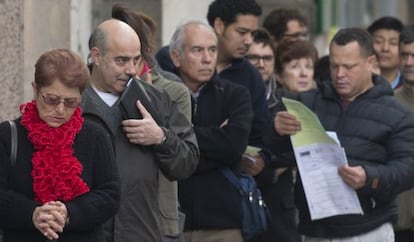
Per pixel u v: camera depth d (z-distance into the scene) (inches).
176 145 447.5
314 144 517.3
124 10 483.8
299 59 659.4
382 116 519.2
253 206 534.0
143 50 480.7
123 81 447.8
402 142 515.5
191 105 515.2
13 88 518.9
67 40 594.2
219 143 523.8
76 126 402.6
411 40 601.0
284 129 521.3
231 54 590.9
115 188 407.5
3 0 515.2
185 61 533.6
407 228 576.7
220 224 528.1
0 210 396.8
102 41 446.3
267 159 556.1
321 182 515.2
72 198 400.5
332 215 513.3
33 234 401.4
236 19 589.3
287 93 625.3
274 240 588.7
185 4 808.3
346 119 525.0
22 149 400.2
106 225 434.3
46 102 396.2
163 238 461.4
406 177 511.8
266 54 622.5
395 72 717.9
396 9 1663.4
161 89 457.1
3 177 398.9
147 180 440.1
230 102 536.1
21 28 520.7
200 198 526.6
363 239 520.4
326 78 676.7
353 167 508.7
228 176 530.9
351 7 1504.7
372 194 511.5
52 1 577.9
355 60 518.3
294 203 580.1
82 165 403.5
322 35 1242.0
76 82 396.5
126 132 438.9
